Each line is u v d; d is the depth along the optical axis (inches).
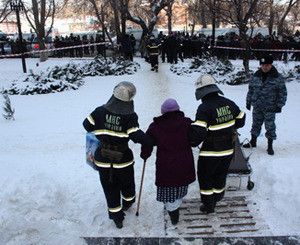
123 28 762.8
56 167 190.2
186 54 765.9
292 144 217.6
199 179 135.5
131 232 131.8
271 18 880.3
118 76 519.8
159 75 517.3
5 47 888.9
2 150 219.0
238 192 156.0
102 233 131.8
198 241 124.3
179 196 125.6
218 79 455.2
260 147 214.1
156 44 543.8
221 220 135.8
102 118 124.0
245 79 446.3
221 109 126.0
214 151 127.3
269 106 193.8
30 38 959.6
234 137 130.6
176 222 132.4
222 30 1007.6
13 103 355.9
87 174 181.6
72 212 144.0
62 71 457.7
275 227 130.6
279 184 147.8
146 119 278.5
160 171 124.3
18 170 142.6
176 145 123.4
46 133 252.7
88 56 850.8
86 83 466.6
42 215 127.7
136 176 177.5
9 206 121.6
